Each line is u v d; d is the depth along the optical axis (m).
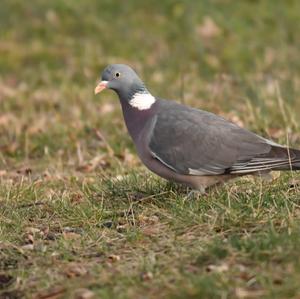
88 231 10.90
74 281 9.35
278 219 10.17
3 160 15.77
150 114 11.95
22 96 20.78
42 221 11.48
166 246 9.98
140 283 9.03
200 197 11.27
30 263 10.05
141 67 22.67
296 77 20.84
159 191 12.09
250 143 11.45
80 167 15.16
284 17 25.42
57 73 22.67
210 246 9.51
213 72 22.33
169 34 24.64
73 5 26.05
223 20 25.25
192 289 8.66
